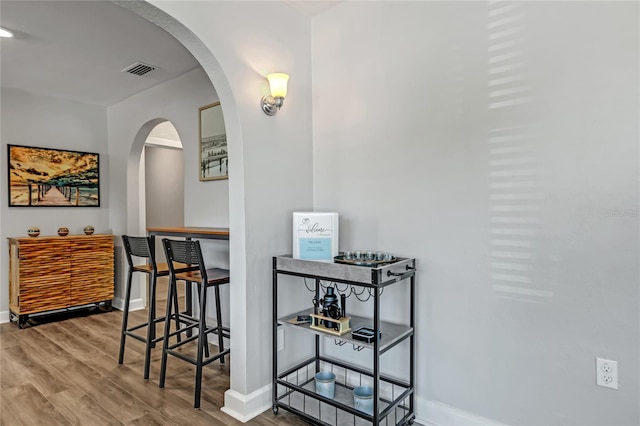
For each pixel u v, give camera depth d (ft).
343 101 7.91
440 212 6.61
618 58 5.01
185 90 11.51
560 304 5.47
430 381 6.77
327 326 6.56
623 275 5.00
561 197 5.44
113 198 14.92
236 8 6.81
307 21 8.32
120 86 12.62
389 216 7.27
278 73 7.18
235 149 6.96
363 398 6.46
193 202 11.33
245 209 6.89
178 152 22.13
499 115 5.97
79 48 9.78
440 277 6.62
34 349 10.23
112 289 14.23
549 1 5.51
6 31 8.84
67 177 13.99
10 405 7.29
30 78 11.89
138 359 9.55
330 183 8.14
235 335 7.07
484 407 6.18
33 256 12.30
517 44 5.79
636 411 4.95
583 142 5.26
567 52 5.37
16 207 12.92
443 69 6.56
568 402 5.43
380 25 7.36
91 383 8.21
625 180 4.98
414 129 6.91
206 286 7.63
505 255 5.94
